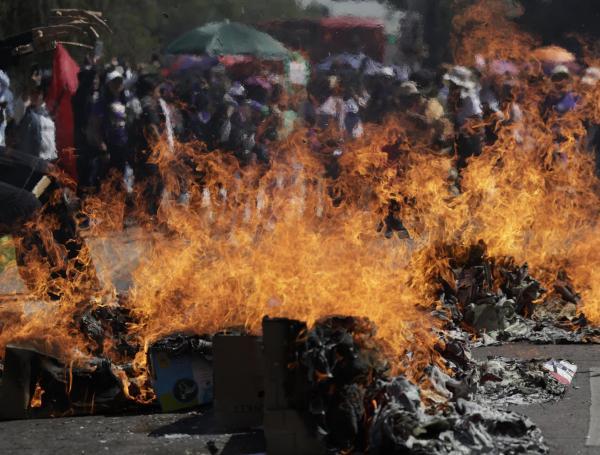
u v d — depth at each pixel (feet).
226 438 46.52
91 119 139.95
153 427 48.88
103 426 49.52
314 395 42.91
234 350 47.70
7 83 119.24
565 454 43.11
